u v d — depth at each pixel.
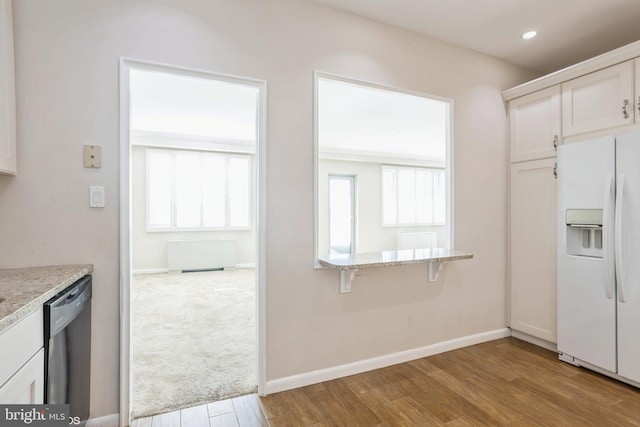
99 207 1.73
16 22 1.59
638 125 2.14
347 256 2.40
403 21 2.46
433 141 6.43
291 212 2.15
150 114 4.56
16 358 0.98
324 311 2.26
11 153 1.53
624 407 1.91
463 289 2.83
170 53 1.85
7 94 1.50
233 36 1.99
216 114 4.56
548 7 2.28
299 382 2.16
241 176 6.97
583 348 2.35
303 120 2.19
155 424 1.77
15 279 1.38
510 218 3.03
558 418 1.81
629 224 2.09
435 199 9.03
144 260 6.25
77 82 1.69
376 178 8.17
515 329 3.00
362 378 2.29
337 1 2.22
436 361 2.55
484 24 2.49
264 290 2.07
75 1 1.69
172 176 6.43
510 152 3.03
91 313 1.71
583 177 2.33
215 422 1.79
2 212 1.58
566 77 2.54
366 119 4.78
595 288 2.27
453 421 1.79
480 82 2.92
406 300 2.57
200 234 6.66
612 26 2.51
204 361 2.53
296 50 2.17
